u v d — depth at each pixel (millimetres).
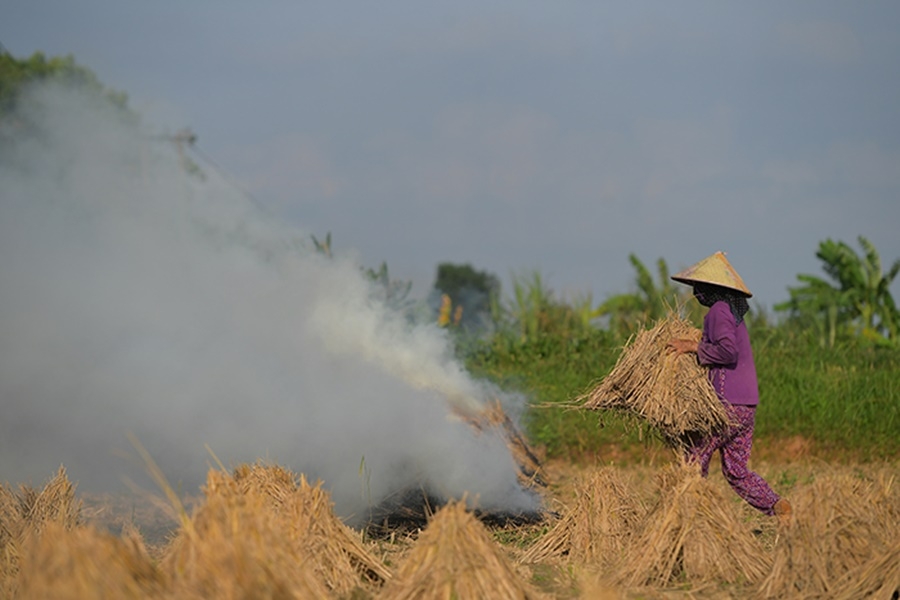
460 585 8711
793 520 9805
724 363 11617
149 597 7359
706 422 11586
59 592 7086
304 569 8867
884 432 20500
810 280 34062
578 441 20484
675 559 10344
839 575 9555
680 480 10844
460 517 9031
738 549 10398
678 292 30078
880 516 10469
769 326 31703
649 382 11742
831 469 18547
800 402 21703
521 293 32344
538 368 27047
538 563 11539
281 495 10734
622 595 9859
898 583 9070
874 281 32406
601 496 11828
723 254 12336
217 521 8242
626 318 31906
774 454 20188
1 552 10742
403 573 9094
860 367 26172
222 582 7266
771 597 9625
